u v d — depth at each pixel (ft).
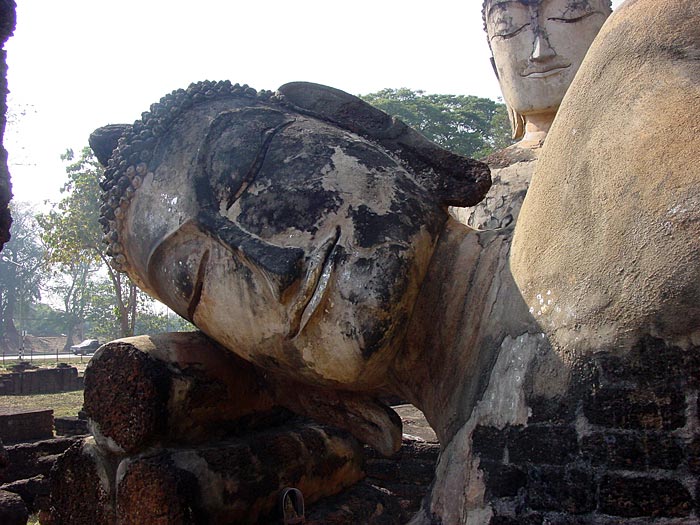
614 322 6.27
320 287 7.30
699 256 5.90
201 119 8.21
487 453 6.85
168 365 8.03
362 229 7.47
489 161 11.89
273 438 9.05
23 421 25.13
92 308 143.64
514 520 6.48
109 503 8.00
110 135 8.92
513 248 7.64
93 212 63.46
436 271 8.07
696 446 5.87
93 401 8.02
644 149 6.42
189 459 7.78
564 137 7.26
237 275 7.60
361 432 8.90
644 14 7.11
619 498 6.03
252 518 8.39
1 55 12.78
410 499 12.42
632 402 6.12
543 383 6.58
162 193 8.04
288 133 8.06
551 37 11.60
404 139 8.47
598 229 6.57
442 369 7.98
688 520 5.79
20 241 153.48
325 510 9.65
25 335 163.22
